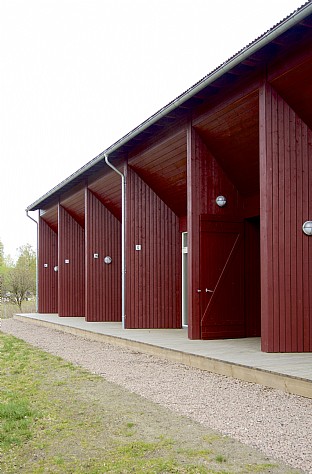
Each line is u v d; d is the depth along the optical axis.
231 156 10.80
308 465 3.90
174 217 14.26
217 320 11.02
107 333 12.66
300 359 7.74
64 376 7.95
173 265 14.13
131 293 13.92
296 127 8.70
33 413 5.68
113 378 7.72
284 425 4.97
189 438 4.66
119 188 15.65
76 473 3.96
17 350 11.38
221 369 7.73
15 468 4.13
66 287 19.92
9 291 31.89
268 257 8.49
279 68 8.27
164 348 9.54
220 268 11.12
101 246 17.22
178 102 9.97
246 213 11.29
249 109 9.40
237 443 4.47
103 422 5.29
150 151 12.80
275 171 8.59
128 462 4.12
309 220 8.70
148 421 5.28
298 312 8.56
